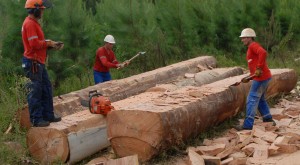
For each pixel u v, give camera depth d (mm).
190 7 13742
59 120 6223
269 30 13422
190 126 6051
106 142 6375
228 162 5598
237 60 13297
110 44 9102
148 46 12055
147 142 5605
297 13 14398
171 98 6473
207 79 8703
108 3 13164
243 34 6824
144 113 5582
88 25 11219
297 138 6363
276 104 8836
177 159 5875
